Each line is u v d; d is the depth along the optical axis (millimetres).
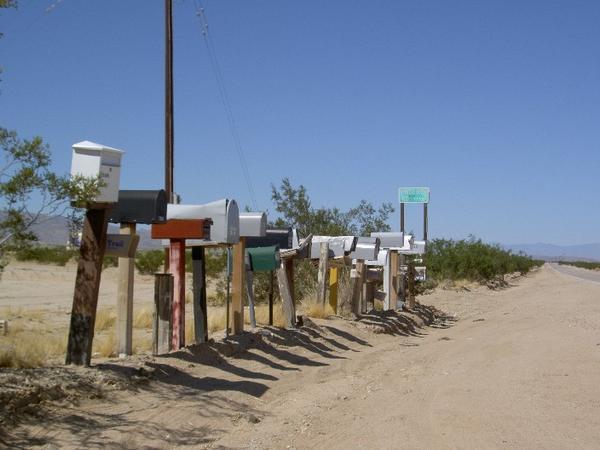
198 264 13000
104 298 29688
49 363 10023
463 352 16922
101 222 9680
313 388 11766
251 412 9727
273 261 15828
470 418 9633
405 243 27453
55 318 20000
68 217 9562
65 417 7930
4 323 14695
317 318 19938
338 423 9414
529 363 14586
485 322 26453
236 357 13016
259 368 12672
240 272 14672
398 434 8789
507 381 12492
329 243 20641
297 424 9258
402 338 20672
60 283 38906
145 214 10500
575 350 16422
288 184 28828
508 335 20547
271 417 9586
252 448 8086
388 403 10750
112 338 12336
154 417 8562
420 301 35875
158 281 11656
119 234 10367
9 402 7613
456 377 13117
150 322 18406
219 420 9094
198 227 11898
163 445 7820
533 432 8883
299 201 28641
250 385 11086
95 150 9273
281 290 17219
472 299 39875
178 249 12109
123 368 9906
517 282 69812
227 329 14328
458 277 55250
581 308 30922
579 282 65188
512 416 9750
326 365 14094
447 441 8438
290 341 15695
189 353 11758
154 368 10352
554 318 26109
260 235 14539
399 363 15148
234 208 12859
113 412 8445
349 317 21062
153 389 9641
